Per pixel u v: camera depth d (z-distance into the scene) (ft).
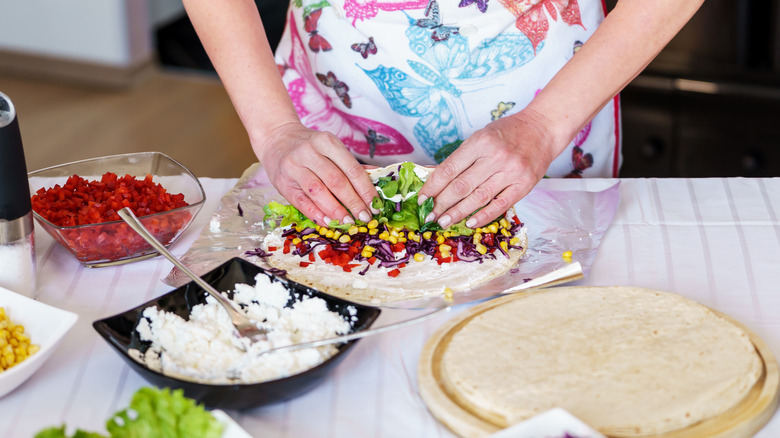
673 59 9.21
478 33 4.51
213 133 12.05
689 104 9.30
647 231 3.97
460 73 4.63
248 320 3.08
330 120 5.15
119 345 2.90
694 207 4.19
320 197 3.77
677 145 9.58
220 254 3.83
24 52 13.73
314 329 3.01
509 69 4.64
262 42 4.30
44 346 2.90
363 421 2.76
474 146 3.72
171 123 12.37
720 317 3.02
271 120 4.13
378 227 3.85
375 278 3.59
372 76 4.77
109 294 3.56
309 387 2.85
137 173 4.27
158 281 3.66
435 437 2.68
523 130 3.84
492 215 3.80
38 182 4.16
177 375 2.79
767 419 2.64
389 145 5.09
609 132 5.06
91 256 3.70
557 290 3.21
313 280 3.58
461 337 2.93
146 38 13.75
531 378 2.69
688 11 3.92
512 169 3.72
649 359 2.75
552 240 3.91
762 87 8.91
